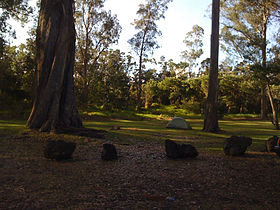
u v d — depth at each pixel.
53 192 4.40
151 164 6.90
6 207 3.68
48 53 11.40
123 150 8.74
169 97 47.62
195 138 13.24
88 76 34.72
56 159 6.80
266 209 3.91
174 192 4.67
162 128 18.33
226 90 43.06
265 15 24.11
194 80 46.19
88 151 8.32
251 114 41.16
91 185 4.89
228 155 8.38
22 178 5.13
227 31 20.44
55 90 11.10
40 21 11.85
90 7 33.69
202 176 5.80
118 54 39.00
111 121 24.30
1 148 7.89
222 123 27.62
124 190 4.68
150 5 41.00
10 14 18.11
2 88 24.86
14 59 27.89
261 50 19.36
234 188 4.96
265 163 7.23
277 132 17.97
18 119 18.80
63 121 11.89
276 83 19.30
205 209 3.88
